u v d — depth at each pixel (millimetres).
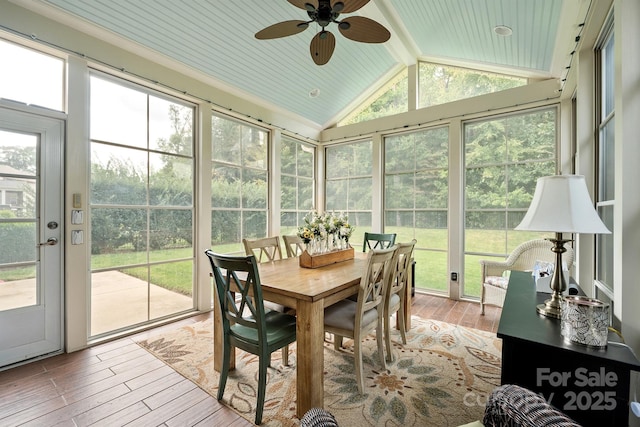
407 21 3355
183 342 2611
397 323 2916
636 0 1468
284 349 2250
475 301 3811
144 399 1829
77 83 2469
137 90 2922
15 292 2227
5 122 2156
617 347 1104
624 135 1488
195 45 2953
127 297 2840
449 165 3959
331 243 2740
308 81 4031
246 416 1692
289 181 4730
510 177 3639
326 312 2105
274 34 2217
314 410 906
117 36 2602
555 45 2812
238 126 3949
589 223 1257
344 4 1876
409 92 4281
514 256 3186
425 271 4242
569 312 1142
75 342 2455
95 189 2639
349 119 5160
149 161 3014
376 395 1879
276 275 2146
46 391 1899
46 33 2281
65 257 2432
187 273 3322
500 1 2590
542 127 3453
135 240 2902
